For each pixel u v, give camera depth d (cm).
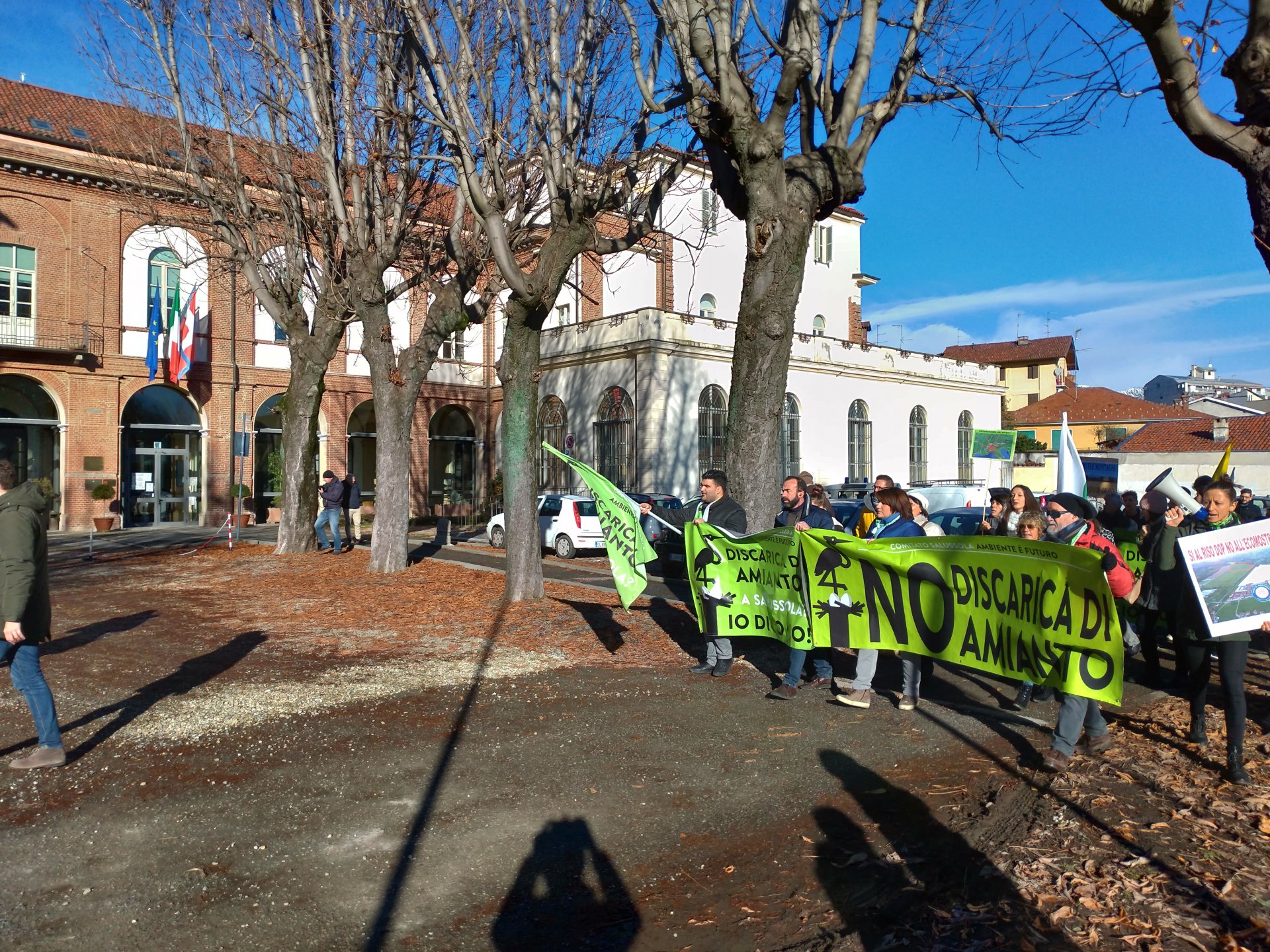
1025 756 574
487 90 1152
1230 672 518
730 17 886
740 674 788
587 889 390
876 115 972
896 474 3488
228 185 1669
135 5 1545
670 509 1853
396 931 353
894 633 650
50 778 514
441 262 1623
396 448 1530
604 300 3306
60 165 2522
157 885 386
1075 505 605
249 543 2153
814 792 504
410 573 1516
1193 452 3412
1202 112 654
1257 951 330
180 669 796
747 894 385
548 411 2998
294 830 445
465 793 497
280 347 3030
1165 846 425
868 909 370
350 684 744
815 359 3172
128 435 2762
